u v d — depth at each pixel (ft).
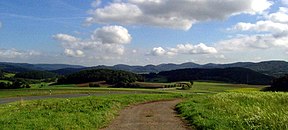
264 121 56.13
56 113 85.56
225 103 101.76
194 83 548.31
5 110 108.78
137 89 414.21
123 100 152.87
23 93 320.70
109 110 102.27
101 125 73.26
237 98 121.19
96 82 513.86
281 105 89.86
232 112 78.89
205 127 62.39
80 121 71.61
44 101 148.66
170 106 133.39
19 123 67.15
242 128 55.98
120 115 95.40
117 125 73.46
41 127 62.03
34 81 567.18
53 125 65.10
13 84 437.17
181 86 474.49
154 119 84.38
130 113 101.55
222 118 70.13
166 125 72.43
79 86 489.67
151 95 211.61
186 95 229.25
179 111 105.40
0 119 72.43
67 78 546.26
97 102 127.44
